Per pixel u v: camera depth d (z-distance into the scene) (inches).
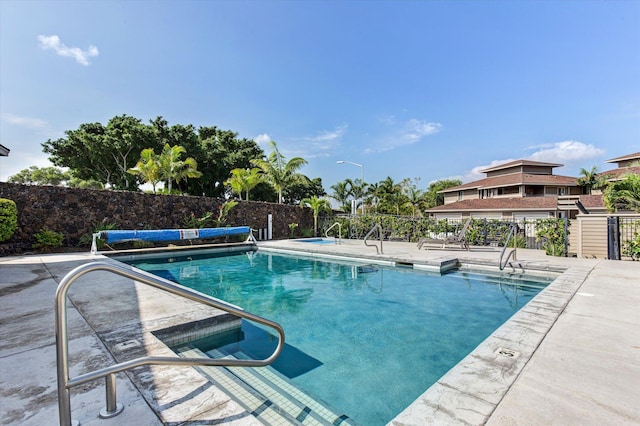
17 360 94.8
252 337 150.9
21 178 1712.6
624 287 189.2
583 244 338.3
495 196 1126.4
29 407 71.4
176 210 515.2
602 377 85.4
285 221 674.8
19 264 282.0
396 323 173.2
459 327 167.3
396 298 224.1
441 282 272.7
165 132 1015.6
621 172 830.5
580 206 419.5
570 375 86.3
